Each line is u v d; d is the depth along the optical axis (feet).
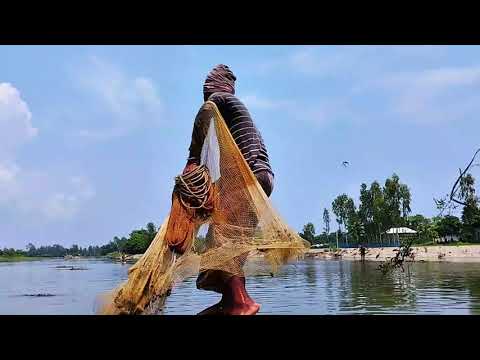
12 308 13.76
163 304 8.98
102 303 8.95
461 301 14.79
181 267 8.77
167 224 8.87
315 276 27.35
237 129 9.05
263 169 8.96
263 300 15.01
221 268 8.46
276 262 8.77
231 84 9.53
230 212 8.63
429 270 33.78
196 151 9.21
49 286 23.52
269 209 8.69
